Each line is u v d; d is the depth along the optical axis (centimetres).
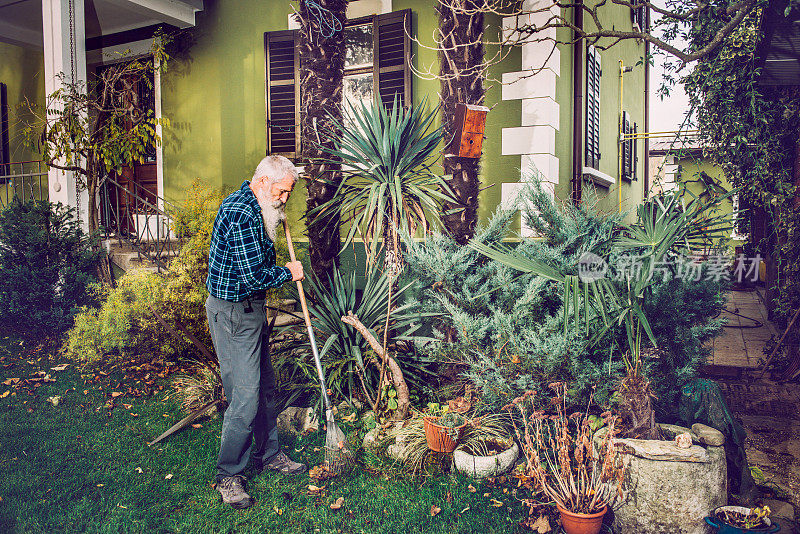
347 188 438
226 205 287
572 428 345
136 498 294
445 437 324
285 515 280
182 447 357
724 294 343
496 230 402
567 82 646
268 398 319
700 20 519
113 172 834
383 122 403
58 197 675
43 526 268
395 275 403
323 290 443
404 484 310
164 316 506
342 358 412
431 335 514
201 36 754
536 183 382
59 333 589
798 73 477
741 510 245
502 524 271
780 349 567
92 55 816
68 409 427
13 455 345
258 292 299
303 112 465
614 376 316
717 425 307
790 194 534
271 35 695
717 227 353
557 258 346
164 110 790
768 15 382
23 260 599
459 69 415
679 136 589
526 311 346
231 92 738
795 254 532
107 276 652
